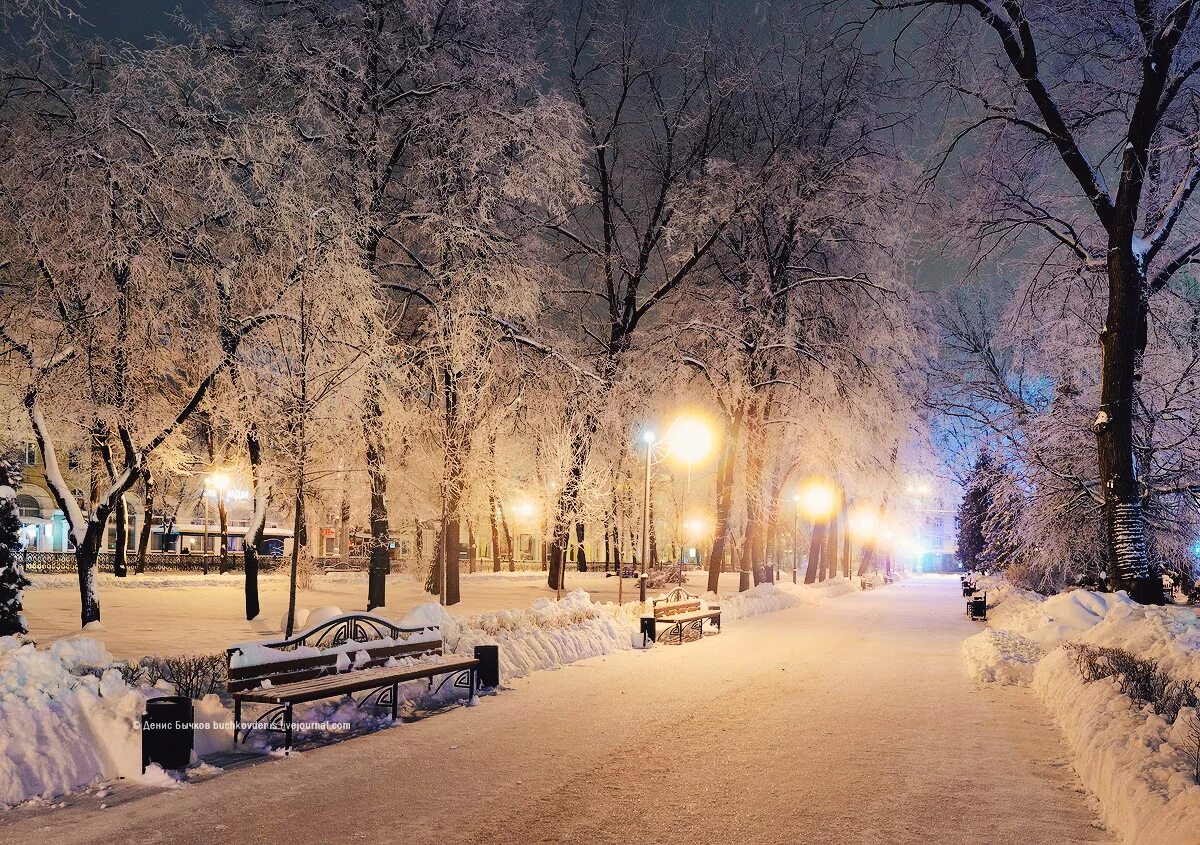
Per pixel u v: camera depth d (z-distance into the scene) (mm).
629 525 53531
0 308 18922
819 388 34781
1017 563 42594
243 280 20734
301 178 20969
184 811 7090
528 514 54344
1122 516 22781
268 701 9180
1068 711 10781
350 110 23609
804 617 31766
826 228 34156
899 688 14289
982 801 7555
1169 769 6504
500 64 24703
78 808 7152
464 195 24859
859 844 6406
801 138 34188
